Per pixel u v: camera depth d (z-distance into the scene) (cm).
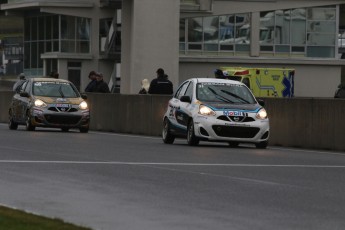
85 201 2541
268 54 15588
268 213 2345
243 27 15488
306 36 15675
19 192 2714
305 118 5659
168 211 2364
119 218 2231
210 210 2391
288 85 12081
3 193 2686
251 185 3009
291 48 15662
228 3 15400
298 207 2475
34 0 15475
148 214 2305
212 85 5253
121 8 14850
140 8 14275
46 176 3172
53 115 6556
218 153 4544
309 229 2092
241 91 5247
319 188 2964
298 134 5706
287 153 4809
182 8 15125
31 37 16738
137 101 7262
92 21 15625
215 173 3406
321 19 15700
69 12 15488
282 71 12044
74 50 15800
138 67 14325
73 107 6625
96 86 8025
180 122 5256
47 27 16200
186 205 2484
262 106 5306
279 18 15575
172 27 14412
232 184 3027
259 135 5044
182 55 15400
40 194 2677
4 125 8444
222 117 4994
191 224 2145
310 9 15662
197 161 3950
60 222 1981
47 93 6750
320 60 15525
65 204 2473
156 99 7019
